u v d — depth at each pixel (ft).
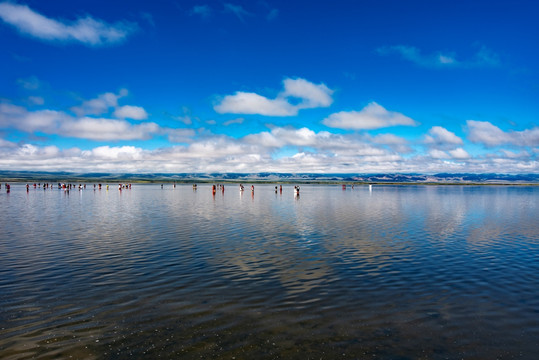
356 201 302.86
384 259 83.35
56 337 43.32
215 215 181.47
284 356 39.40
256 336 43.91
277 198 350.43
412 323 47.78
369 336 44.06
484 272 72.13
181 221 155.22
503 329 46.14
